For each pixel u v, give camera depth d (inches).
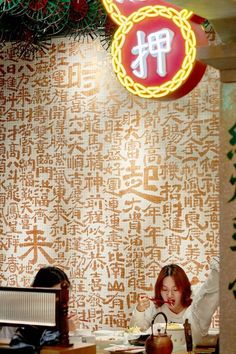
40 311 152.9
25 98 288.2
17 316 155.2
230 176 144.1
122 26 175.8
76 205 278.1
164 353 167.2
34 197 285.1
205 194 257.1
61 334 151.6
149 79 173.0
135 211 268.1
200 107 259.4
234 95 144.3
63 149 281.1
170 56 170.2
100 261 272.8
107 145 273.9
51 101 283.9
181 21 168.9
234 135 144.0
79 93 279.4
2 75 291.0
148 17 172.9
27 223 285.7
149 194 266.2
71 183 279.3
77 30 240.1
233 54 139.6
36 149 285.6
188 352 183.0
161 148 265.1
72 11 225.1
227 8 140.3
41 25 235.5
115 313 269.3
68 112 281.1
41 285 189.6
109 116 274.1
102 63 275.7
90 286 274.1
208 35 256.7
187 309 211.8
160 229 263.7
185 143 261.4
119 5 177.3
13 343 155.1
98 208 274.4
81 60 279.4
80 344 153.7
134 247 267.6
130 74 175.2
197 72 170.6
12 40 254.8
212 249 255.1
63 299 151.8
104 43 250.5
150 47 172.6
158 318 227.5
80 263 276.1
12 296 155.8
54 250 280.7
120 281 269.1
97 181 275.0
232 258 143.2
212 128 257.3
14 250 287.4
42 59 285.9
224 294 143.4
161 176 264.5
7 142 290.7
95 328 272.1
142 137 268.4
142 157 268.1
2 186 290.7
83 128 278.2
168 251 261.9
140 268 266.2
